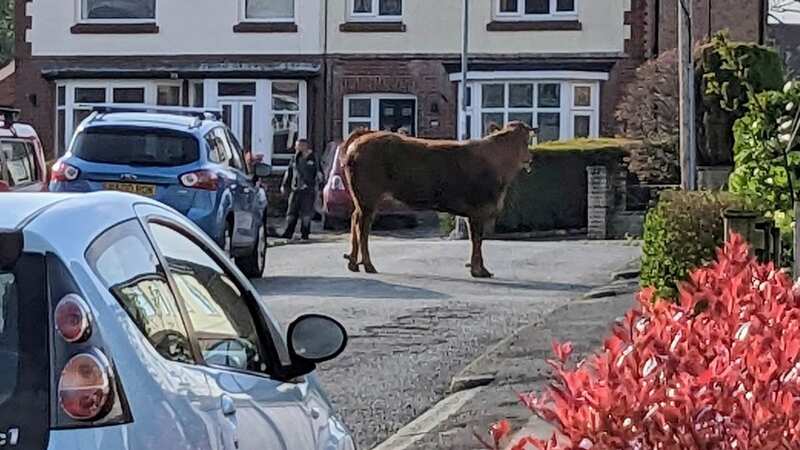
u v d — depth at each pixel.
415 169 18.84
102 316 3.82
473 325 14.02
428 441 9.02
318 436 5.41
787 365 4.64
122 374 3.78
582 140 29.34
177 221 5.11
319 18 35.22
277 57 35.41
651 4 33.59
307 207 27.30
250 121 35.34
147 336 4.10
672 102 27.92
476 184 18.81
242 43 35.50
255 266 18.25
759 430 4.30
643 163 27.88
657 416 4.35
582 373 4.66
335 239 27.53
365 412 10.07
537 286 17.62
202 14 35.62
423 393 10.77
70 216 4.05
